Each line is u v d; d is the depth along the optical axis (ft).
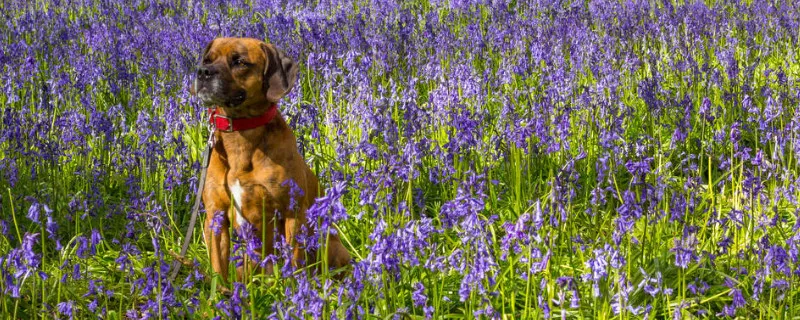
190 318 11.39
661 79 24.84
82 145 18.62
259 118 13.38
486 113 20.47
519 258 11.74
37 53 29.91
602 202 16.08
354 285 9.59
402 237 9.87
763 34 33.30
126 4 42.68
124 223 16.16
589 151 19.26
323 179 17.19
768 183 16.70
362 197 11.85
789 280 11.40
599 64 25.94
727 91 23.38
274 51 13.70
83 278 13.56
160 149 18.10
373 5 39.58
